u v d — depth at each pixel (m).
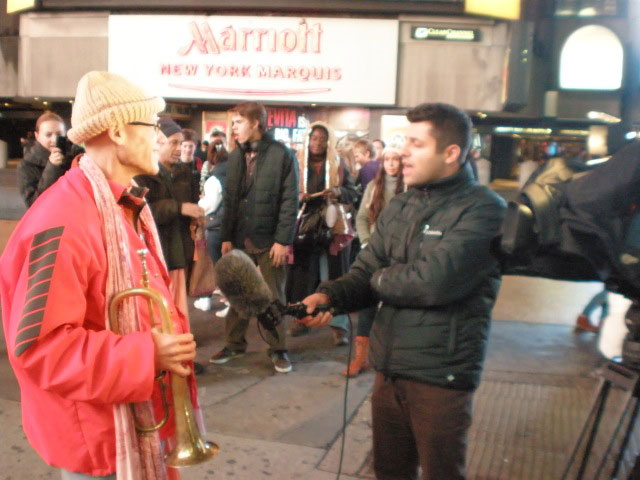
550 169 1.94
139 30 16.84
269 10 16.39
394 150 4.82
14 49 17.81
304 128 17.59
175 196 4.45
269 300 2.11
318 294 2.32
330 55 16.25
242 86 16.69
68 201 1.66
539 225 1.86
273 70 16.50
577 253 1.84
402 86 16.25
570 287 7.25
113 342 1.61
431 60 16.02
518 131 17.20
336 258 5.34
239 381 4.49
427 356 2.19
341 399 4.17
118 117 1.75
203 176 7.74
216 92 16.83
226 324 4.88
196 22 16.59
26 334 1.53
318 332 5.67
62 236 1.59
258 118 4.57
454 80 15.99
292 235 4.64
